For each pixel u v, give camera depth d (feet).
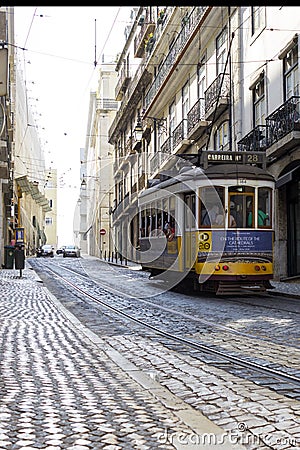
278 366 23.13
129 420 16.02
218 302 49.37
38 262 142.72
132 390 19.67
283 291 54.75
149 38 129.80
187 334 32.14
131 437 14.55
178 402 17.98
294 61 64.39
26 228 212.43
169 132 116.88
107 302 51.06
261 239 51.52
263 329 33.32
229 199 51.26
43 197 242.58
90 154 218.38
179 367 23.29
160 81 115.65
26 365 23.58
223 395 18.72
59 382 20.71
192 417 16.29
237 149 78.07
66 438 14.46
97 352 26.96
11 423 15.67
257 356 25.36
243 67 78.89
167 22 107.86
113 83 195.93
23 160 192.13
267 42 71.00
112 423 15.72
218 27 87.35
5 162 88.58
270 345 28.09
